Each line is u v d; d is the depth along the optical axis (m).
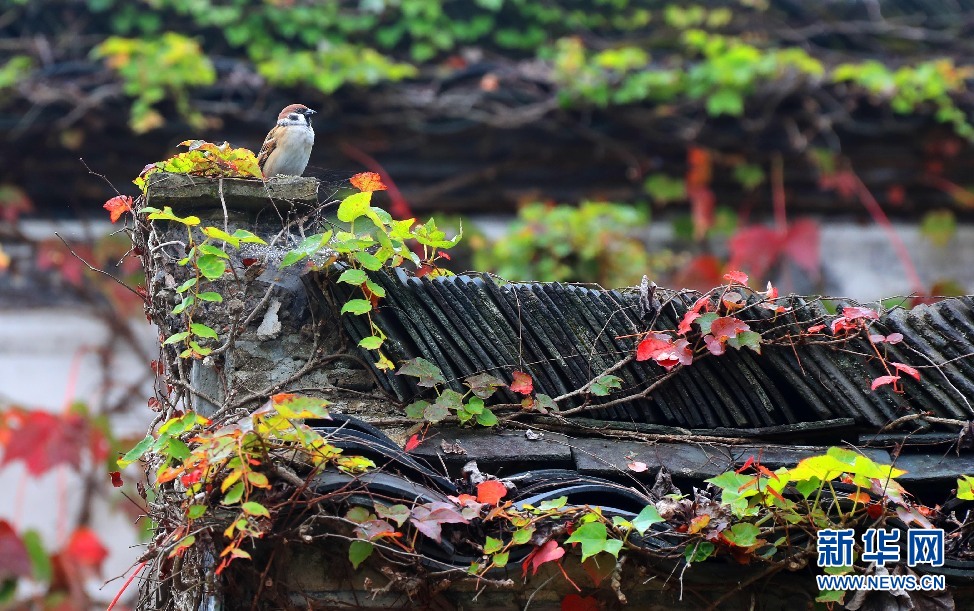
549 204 17.42
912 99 17.28
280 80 16.48
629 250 16.14
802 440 8.17
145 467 8.11
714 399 8.16
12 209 16.22
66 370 15.68
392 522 6.81
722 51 17.91
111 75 16.30
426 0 17.77
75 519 14.68
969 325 8.45
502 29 18.00
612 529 7.00
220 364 7.82
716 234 17.50
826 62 18.31
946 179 17.75
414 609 7.14
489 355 8.05
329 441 7.00
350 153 16.86
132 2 17.27
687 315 8.17
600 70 17.14
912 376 8.14
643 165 17.30
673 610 7.44
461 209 17.44
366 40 17.62
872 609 7.06
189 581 7.13
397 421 7.73
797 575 7.41
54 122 16.08
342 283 8.02
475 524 7.00
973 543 7.35
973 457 7.98
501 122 16.75
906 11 19.39
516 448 7.69
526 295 8.30
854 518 7.25
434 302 8.12
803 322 8.31
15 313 15.89
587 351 8.19
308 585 7.10
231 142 16.50
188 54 16.31
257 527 6.58
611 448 7.87
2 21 17.00
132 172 16.67
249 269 7.99
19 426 14.57
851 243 17.81
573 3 18.52
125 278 16.34
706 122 17.27
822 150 17.41
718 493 7.48
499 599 7.35
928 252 17.92
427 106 16.77
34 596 13.83
